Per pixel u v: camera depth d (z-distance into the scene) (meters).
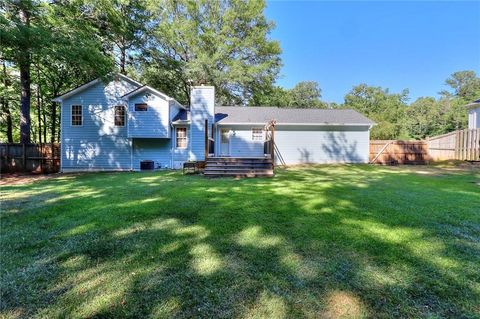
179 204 5.21
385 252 2.90
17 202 5.58
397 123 32.12
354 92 41.34
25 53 9.34
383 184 7.60
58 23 10.14
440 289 2.20
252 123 14.78
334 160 15.59
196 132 14.12
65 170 13.73
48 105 18.45
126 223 4.05
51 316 1.92
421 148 15.91
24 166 13.55
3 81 15.28
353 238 3.31
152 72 19.52
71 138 13.83
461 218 4.09
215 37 20.23
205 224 3.96
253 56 22.09
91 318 1.90
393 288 2.22
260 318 1.88
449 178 8.82
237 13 21.05
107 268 2.64
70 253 3.00
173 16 20.75
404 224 3.83
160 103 13.58
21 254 2.98
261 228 3.74
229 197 5.83
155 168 14.08
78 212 4.72
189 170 11.95
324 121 15.35
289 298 2.10
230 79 20.09
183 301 2.08
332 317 1.88
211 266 2.64
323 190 6.64
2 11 9.04
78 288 2.28
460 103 32.34
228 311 1.95
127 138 13.97
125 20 14.12
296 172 11.16
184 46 20.70
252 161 10.27
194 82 20.73
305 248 3.04
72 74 15.48
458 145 13.94
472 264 2.62
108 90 13.95
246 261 2.74
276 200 5.49
